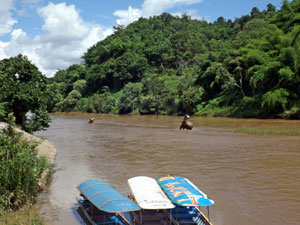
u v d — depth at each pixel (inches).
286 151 826.8
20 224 347.3
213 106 2817.4
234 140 1058.1
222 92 2940.5
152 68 5442.9
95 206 341.1
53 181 545.3
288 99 2042.3
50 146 880.3
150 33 6993.1
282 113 2012.8
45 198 452.1
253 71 2375.7
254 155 776.9
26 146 501.7
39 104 1102.4
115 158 757.9
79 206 411.2
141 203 336.8
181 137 1175.0
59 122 2218.3
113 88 5236.2
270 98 1996.8
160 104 3371.1
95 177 572.7
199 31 6919.3
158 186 401.1
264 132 1235.9
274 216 384.2
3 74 1042.7
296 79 2004.2
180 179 420.5
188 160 724.7
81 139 1151.0
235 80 2674.7
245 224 360.8
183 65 5103.3
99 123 2068.2
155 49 5669.3
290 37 2224.4
